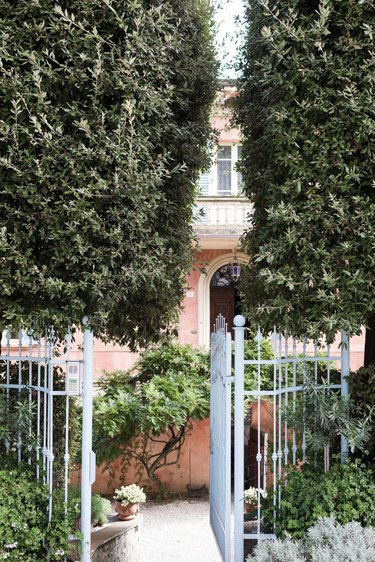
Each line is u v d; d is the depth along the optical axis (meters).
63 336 4.72
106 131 4.44
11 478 4.36
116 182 4.21
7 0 4.40
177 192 5.54
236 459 4.77
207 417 9.55
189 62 5.10
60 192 4.39
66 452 4.56
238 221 12.27
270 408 9.05
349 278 4.39
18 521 4.23
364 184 4.44
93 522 6.64
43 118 4.16
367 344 5.38
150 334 6.04
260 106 5.38
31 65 4.33
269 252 4.51
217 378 6.37
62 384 5.28
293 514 4.51
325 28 4.31
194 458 10.21
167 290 5.42
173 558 7.39
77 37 4.30
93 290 4.29
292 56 4.38
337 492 4.47
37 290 4.27
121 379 10.06
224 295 14.01
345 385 4.93
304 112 4.46
